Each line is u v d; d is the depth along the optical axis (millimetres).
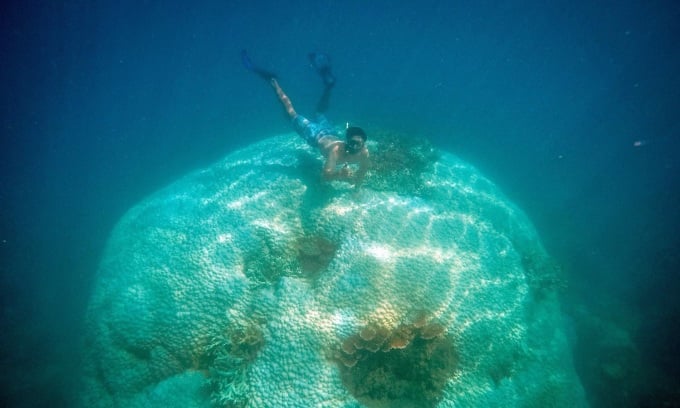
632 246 17297
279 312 4398
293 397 3883
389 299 4508
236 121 27547
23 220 20656
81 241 17516
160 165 23250
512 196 20484
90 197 22141
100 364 4707
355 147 4750
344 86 35938
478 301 4949
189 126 30125
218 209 5648
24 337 11633
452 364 4410
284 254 5180
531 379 4910
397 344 4219
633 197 23484
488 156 24875
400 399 4105
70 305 13188
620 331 11250
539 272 6383
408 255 4965
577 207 20797
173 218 5828
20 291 14031
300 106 28141
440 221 5625
